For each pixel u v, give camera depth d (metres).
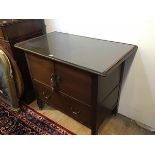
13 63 1.57
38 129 1.58
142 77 1.37
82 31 1.53
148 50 1.25
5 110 1.82
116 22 1.30
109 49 1.28
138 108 1.53
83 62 1.11
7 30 1.44
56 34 1.63
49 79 1.41
